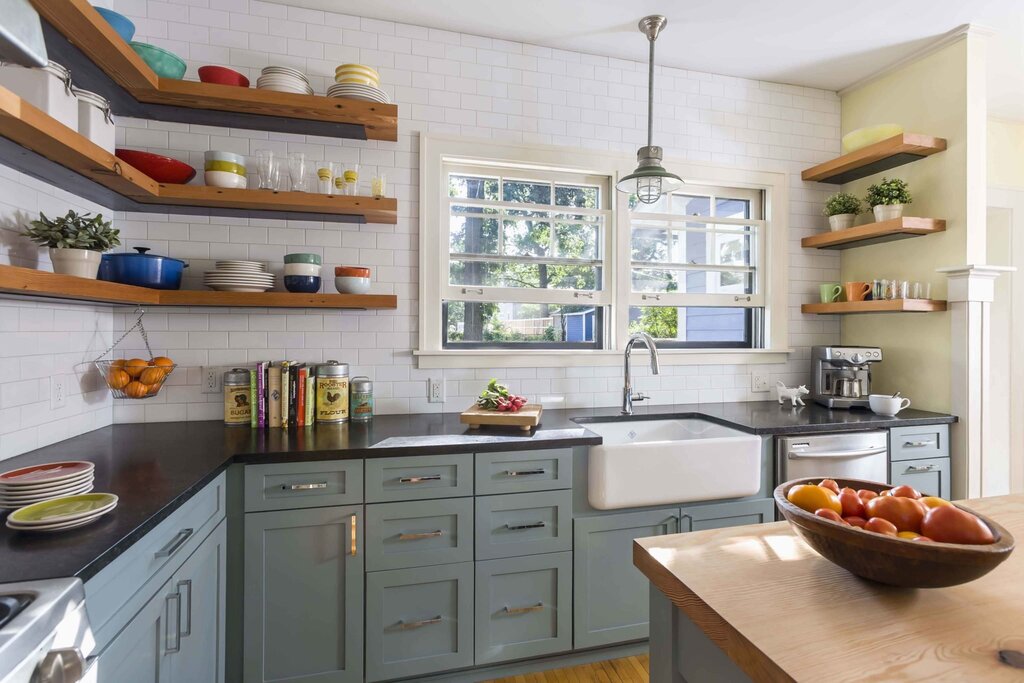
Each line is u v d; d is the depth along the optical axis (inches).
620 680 79.4
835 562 31.5
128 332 89.0
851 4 93.6
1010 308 131.3
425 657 74.6
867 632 27.0
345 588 71.5
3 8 26.9
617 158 111.3
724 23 99.3
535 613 78.8
